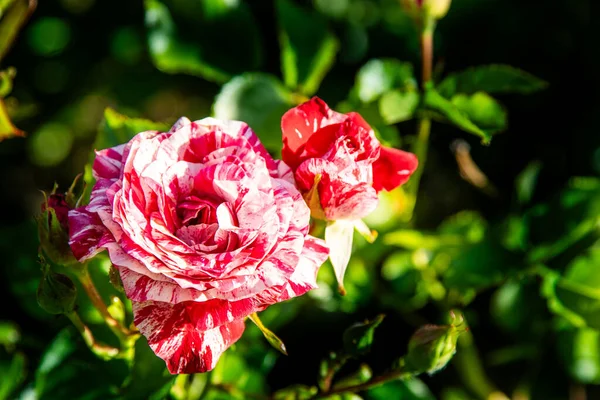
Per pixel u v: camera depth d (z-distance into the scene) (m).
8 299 0.65
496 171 0.79
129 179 0.48
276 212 0.49
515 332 0.69
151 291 0.48
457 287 0.66
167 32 0.66
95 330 0.58
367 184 0.51
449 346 0.54
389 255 0.68
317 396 0.57
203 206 0.49
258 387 0.63
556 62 0.77
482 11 0.78
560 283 0.66
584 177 0.76
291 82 0.67
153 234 0.48
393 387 0.63
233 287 0.47
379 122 0.63
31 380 0.62
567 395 0.69
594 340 0.68
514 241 0.67
